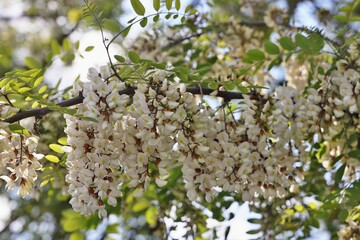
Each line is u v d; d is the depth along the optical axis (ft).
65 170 4.08
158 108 2.79
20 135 2.92
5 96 2.88
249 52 3.61
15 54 6.80
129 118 2.81
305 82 4.24
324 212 4.09
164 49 4.74
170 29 4.79
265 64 4.26
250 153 2.99
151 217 4.62
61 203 6.06
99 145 2.77
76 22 6.38
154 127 2.79
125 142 2.81
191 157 2.91
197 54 4.57
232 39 4.76
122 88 2.79
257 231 4.16
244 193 3.08
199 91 3.13
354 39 3.43
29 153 2.94
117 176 2.94
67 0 7.02
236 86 3.07
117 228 5.18
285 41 3.54
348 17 3.69
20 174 2.93
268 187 3.09
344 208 3.41
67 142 2.96
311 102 3.21
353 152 3.48
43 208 6.08
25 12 7.08
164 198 4.41
